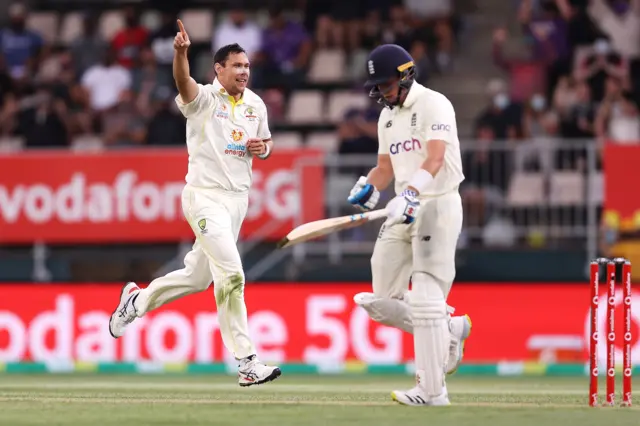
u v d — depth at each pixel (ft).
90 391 99.71
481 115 175.52
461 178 77.66
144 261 158.61
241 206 86.07
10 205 151.12
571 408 76.89
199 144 84.48
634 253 145.79
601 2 194.08
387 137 79.20
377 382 121.08
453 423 67.82
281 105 186.80
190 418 70.69
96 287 144.25
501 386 112.98
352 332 141.28
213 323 141.49
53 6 213.66
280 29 193.98
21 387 108.06
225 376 133.28
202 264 87.66
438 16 198.29
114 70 190.60
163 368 141.79
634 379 125.90
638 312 139.44
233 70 84.23
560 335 141.79
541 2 194.80
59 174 150.41
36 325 144.66
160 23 201.77
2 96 190.60
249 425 66.95
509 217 149.79
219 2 207.21
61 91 191.42
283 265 151.43
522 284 142.61
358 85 191.11
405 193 74.38
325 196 147.84
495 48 190.19
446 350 78.28
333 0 203.92
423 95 76.95
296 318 142.61
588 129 175.01
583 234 148.46
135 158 149.48
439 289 77.25
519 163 149.48
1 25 210.79
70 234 150.20
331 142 182.60
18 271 156.25
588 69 181.78
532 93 187.42
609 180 146.10
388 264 81.10
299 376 134.31
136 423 68.18
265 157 87.10
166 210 149.07
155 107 184.96
